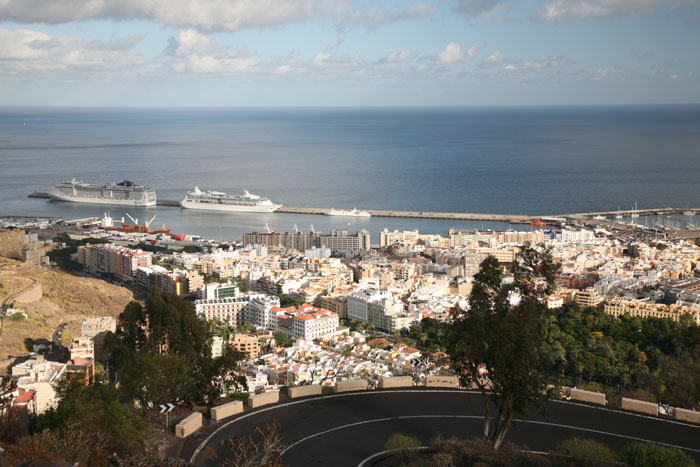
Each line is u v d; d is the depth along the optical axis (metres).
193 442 66.44
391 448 64.56
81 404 70.38
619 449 66.06
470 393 81.12
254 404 75.88
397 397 79.50
